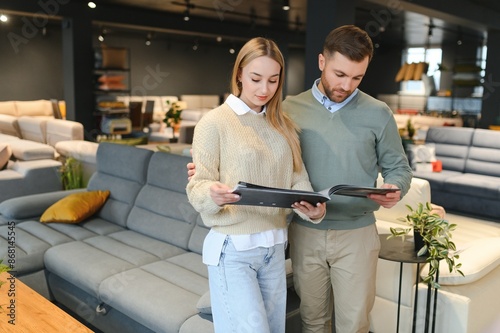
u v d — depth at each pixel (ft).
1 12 25.00
